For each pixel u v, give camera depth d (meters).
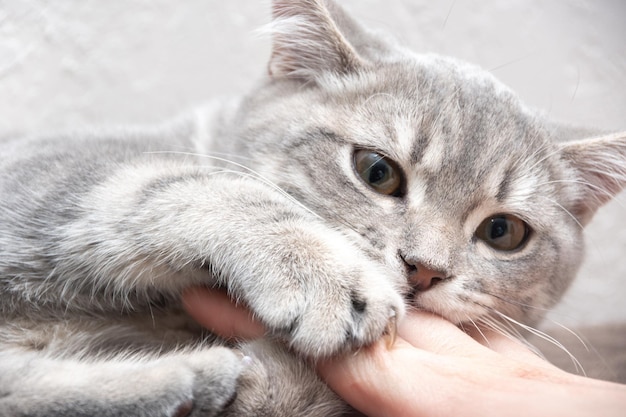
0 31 0.35
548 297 0.27
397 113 0.25
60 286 0.22
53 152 0.25
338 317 0.19
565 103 0.35
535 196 0.25
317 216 0.23
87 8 0.36
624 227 0.35
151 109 0.37
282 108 0.27
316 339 0.19
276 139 0.26
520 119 0.26
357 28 0.29
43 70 0.36
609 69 0.35
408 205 0.24
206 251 0.21
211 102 0.32
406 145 0.24
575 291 0.32
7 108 0.35
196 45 0.37
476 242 0.25
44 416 0.19
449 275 0.23
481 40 0.36
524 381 0.18
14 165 0.25
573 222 0.28
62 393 0.19
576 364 0.27
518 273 0.25
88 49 0.36
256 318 0.21
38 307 0.22
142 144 0.27
